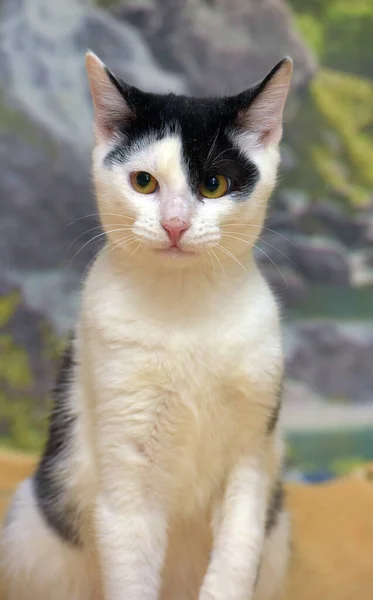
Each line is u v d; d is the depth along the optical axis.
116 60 1.27
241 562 0.74
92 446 0.76
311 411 1.27
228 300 0.74
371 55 1.28
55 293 1.26
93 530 0.76
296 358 1.27
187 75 1.27
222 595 0.74
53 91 1.26
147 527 0.75
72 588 0.80
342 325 1.28
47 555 0.80
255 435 0.75
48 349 1.26
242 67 1.28
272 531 0.80
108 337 0.73
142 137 0.73
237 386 0.73
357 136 1.29
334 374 1.28
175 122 0.73
